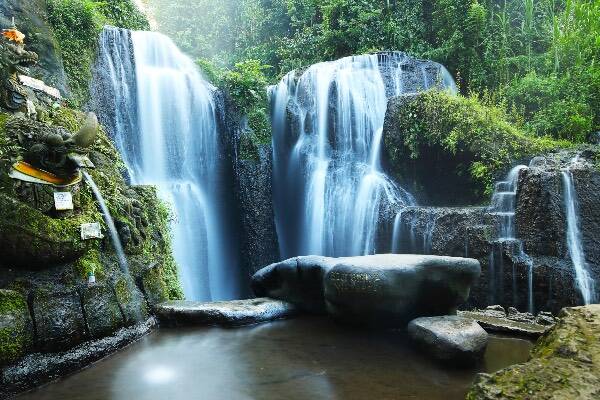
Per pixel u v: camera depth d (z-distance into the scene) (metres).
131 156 10.13
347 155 11.97
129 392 3.86
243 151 12.30
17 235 4.30
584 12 11.15
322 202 11.66
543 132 10.16
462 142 9.54
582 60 10.80
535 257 7.19
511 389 2.75
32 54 5.61
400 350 4.89
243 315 5.99
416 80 12.57
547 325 5.74
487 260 7.54
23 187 4.50
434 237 8.38
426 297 5.43
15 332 3.97
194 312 5.91
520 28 13.01
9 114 5.00
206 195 11.59
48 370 4.13
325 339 5.32
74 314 4.57
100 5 12.14
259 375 4.21
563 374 2.79
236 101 12.64
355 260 5.68
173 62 11.84
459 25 13.14
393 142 10.90
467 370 4.30
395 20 14.78
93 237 5.06
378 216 10.04
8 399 3.72
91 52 9.67
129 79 10.45
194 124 11.61
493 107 10.28
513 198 7.85
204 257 10.88
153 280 6.17
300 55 15.73
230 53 17.95
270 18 17.27
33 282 4.41
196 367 4.44
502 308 6.63
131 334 5.27
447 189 10.30
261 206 12.18
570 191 7.29
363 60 12.34
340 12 15.05
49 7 9.09
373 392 3.79
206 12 18.17
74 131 6.08
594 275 7.03
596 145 8.65
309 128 12.47
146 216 6.58
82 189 5.21
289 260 6.80
